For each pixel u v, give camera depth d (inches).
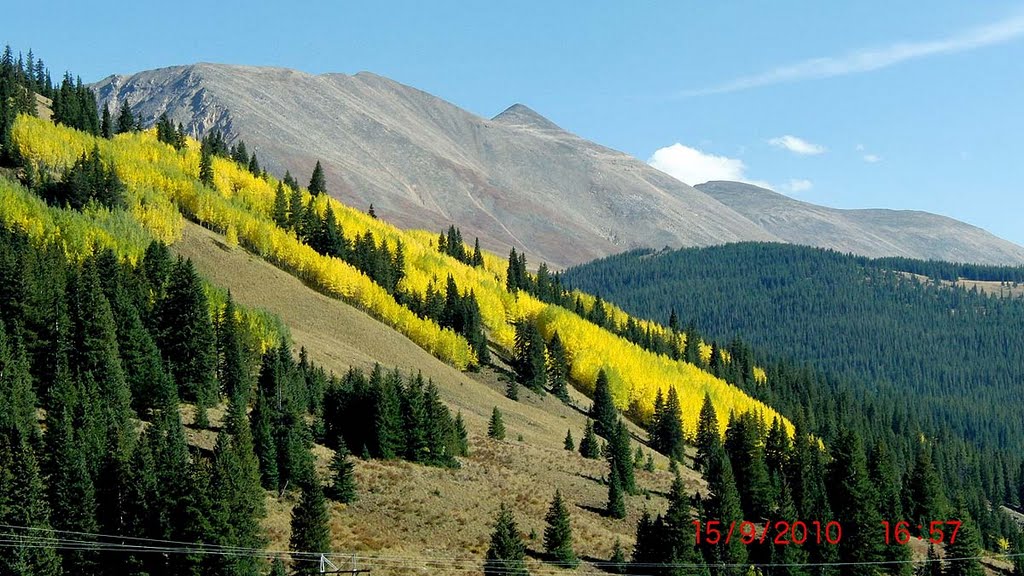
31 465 2524.6
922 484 4837.6
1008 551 5339.6
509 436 4950.8
